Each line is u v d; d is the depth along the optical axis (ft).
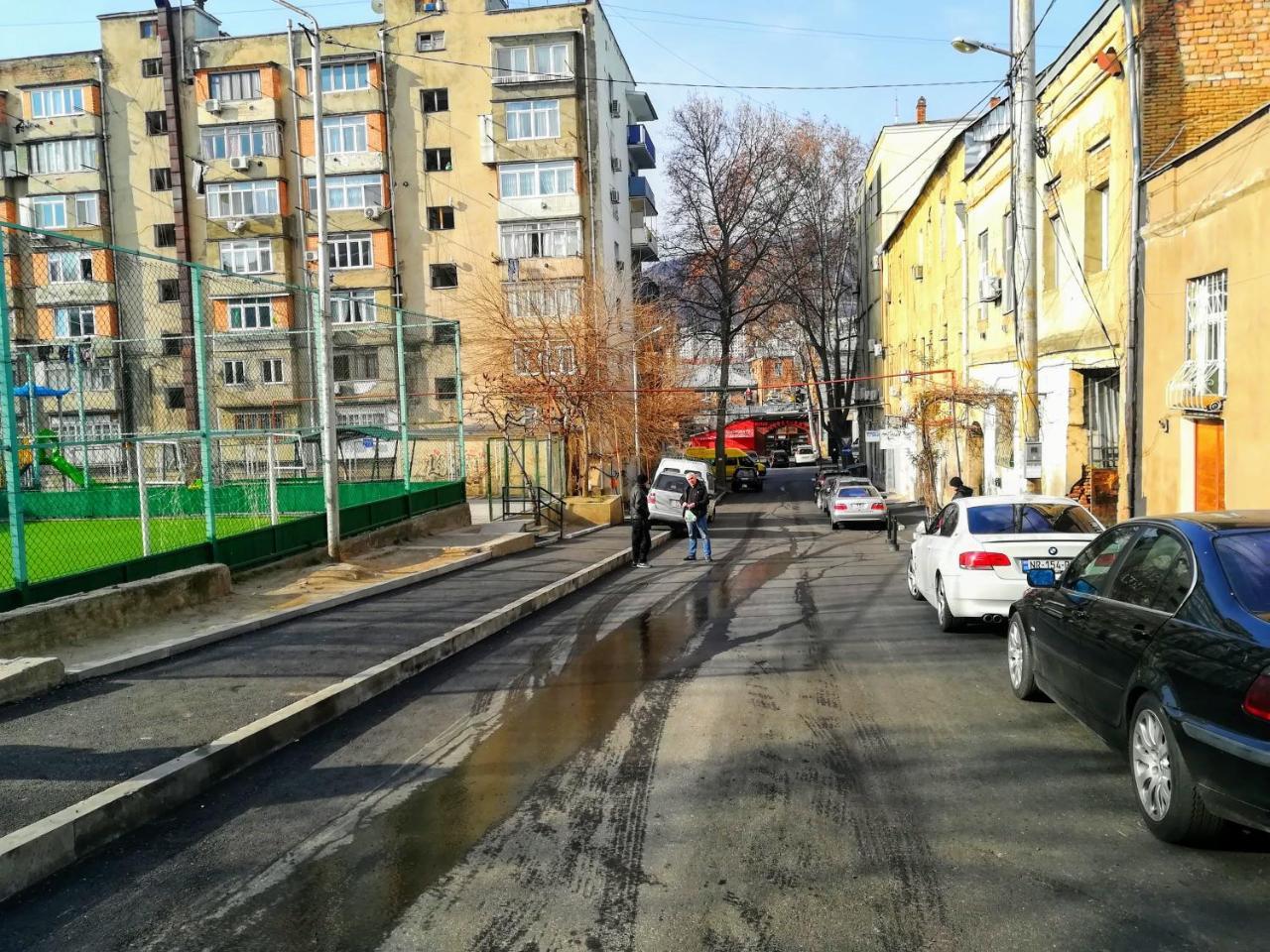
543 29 139.13
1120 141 49.49
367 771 18.72
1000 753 18.94
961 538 32.07
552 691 25.30
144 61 144.77
